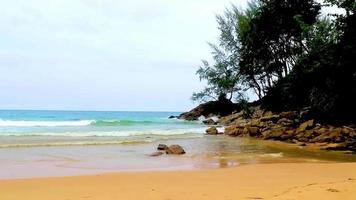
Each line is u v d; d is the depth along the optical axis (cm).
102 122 4359
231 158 1675
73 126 3772
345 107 2725
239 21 5212
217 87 5638
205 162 1533
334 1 2439
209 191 870
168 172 1216
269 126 3055
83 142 2214
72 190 905
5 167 1329
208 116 5662
